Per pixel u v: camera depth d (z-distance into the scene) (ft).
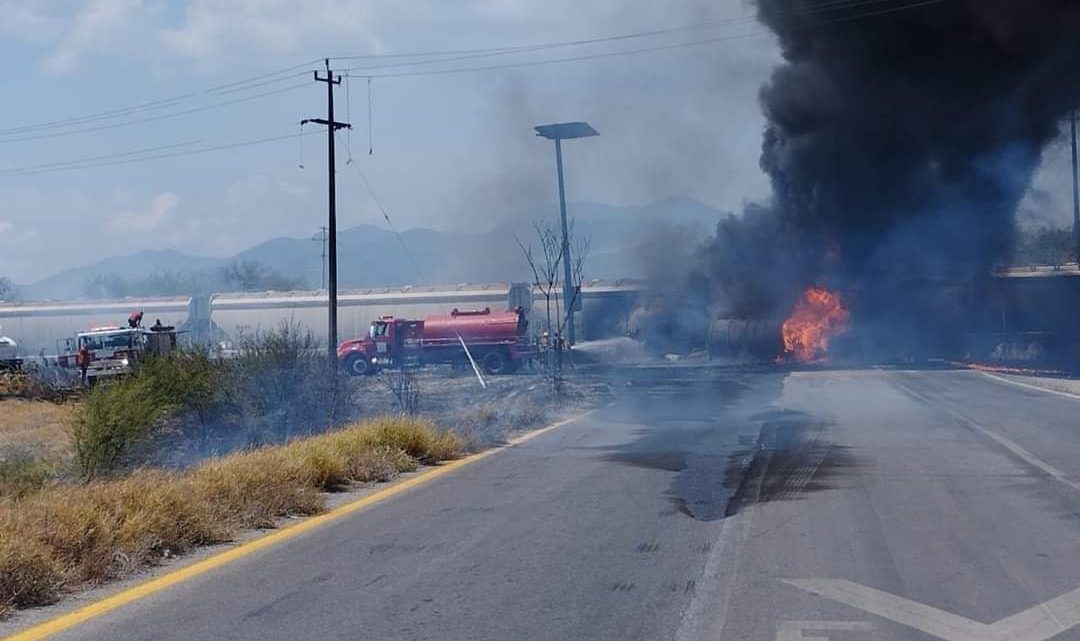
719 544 33.86
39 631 24.82
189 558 32.86
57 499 33.63
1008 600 26.68
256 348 74.18
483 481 48.39
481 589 28.43
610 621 25.25
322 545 34.47
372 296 192.03
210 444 63.62
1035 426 69.15
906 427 69.31
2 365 151.12
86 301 203.92
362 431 54.44
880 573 29.58
